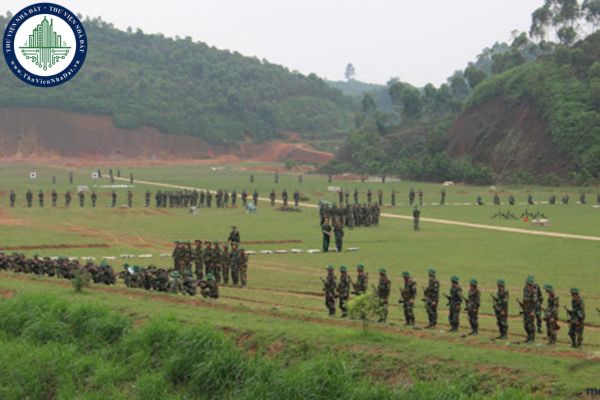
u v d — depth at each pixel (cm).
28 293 2959
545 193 12062
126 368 2411
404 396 1908
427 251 5356
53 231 6344
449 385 1883
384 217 8131
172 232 6525
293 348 2255
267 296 3462
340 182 14550
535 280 4066
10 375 2481
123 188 11781
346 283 2822
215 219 7775
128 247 5525
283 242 5934
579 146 13262
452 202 10325
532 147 14188
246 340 2370
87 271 3444
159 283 3275
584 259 4903
